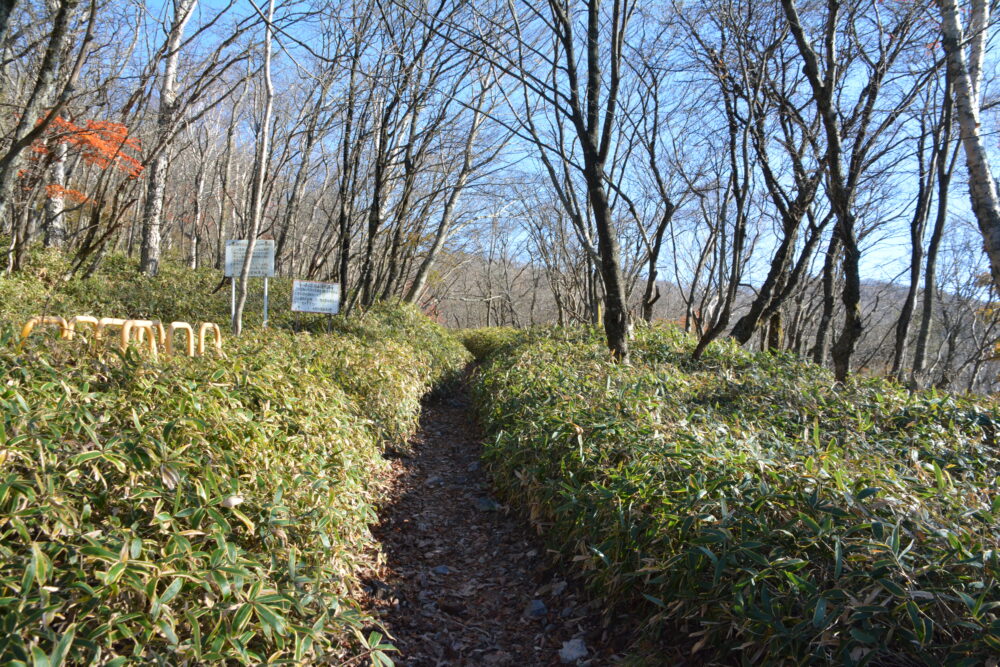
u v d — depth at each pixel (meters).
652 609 3.12
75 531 2.03
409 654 3.25
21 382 2.85
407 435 6.97
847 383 7.25
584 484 3.82
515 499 5.05
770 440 4.26
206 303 13.01
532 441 4.91
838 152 7.91
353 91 12.05
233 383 3.83
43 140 8.02
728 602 2.57
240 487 2.78
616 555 3.25
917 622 2.04
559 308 26.80
